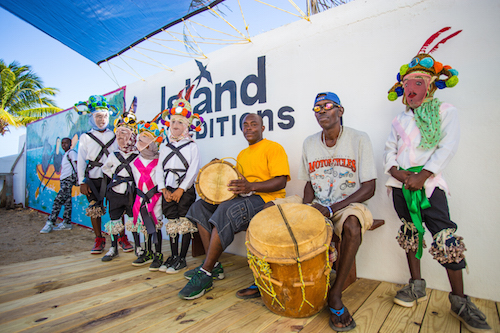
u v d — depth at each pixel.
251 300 2.17
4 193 9.20
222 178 2.50
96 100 3.56
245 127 2.77
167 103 4.49
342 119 2.69
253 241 1.81
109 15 3.60
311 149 2.51
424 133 1.91
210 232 2.60
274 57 3.35
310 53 3.08
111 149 3.66
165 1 3.29
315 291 1.76
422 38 2.48
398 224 2.52
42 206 8.30
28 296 2.29
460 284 1.81
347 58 2.84
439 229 1.87
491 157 2.17
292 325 1.79
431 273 2.35
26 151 9.39
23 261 3.56
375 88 2.68
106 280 2.66
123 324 1.83
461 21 2.31
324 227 1.76
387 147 2.15
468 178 2.25
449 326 1.74
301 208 1.97
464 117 2.27
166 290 2.39
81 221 6.16
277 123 3.29
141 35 3.95
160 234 3.13
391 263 2.54
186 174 2.86
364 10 2.76
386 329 1.71
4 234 5.41
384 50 2.65
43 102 19.08
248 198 2.47
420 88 1.93
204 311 1.99
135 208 3.07
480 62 2.23
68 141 5.97
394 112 2.58
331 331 1.72
